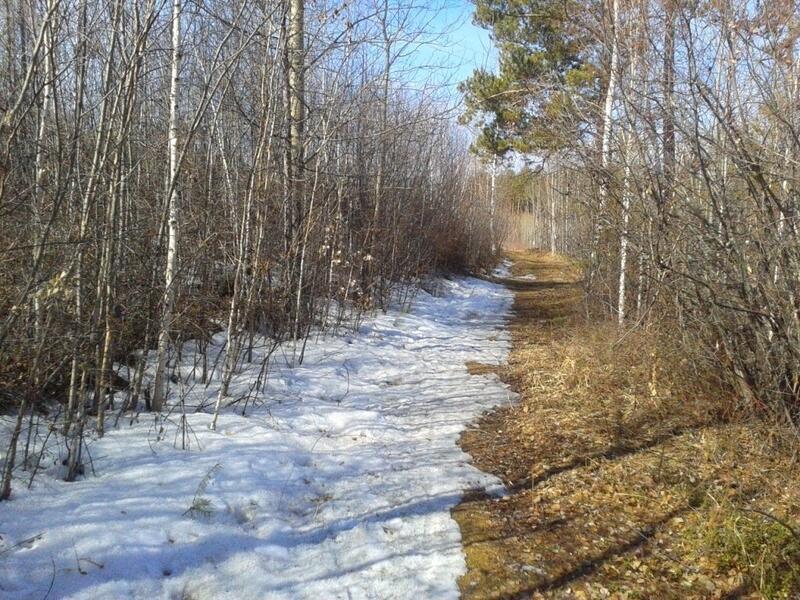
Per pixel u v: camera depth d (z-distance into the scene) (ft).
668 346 22.07
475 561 12.73
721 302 17.95
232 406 19.74
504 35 45.06
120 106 17.30
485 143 67.31
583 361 25.95
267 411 19.85
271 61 24.27
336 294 33.55
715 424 19.29
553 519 14.52
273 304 27.25
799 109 16.78
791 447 16.70
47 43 15.20
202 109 17.08
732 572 12.10
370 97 35.65
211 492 13.71
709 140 16.78
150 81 26.05
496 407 23.04
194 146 28.35
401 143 43.39
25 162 17.40
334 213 31.86
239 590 11.17
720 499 14.73
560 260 94.58
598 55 24.06
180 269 18.12
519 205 147.74
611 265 32.32
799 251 16.42
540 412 21.88
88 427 16.03
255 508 13.74
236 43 25.80
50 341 13.98
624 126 20.75
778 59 16.97
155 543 11.68
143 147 24.49
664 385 22.21
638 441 18.74
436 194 57.98
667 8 18.67
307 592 11.42
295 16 24.18
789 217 16.33
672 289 19.49
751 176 16.87
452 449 18.67
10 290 14.17
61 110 19.72
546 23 41.06
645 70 19.80
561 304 50.55
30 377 13.00
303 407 20.66
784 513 14.02
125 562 11.02
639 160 20.67
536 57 45.16
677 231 18.89
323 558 12.56
